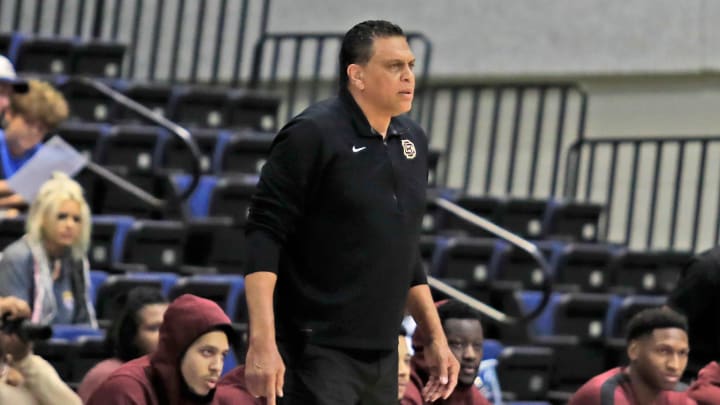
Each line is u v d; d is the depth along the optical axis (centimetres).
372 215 1109
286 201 1107
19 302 1388
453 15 3669
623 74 3512
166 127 2581
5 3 3694
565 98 3247
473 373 1570
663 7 3484
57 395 1390
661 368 1634
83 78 2798
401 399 1537
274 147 1120
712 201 3366
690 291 1716
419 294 1180
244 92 3084
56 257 1983
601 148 3491
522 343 2531
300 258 1118
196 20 3750
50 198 1967
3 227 2197
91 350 1856
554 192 3216
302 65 3738
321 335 1109
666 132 3481
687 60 3447
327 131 1109
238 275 2448
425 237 2753
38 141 2261
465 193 3094
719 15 3431
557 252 2766
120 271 2381
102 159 2700
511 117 3616
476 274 2662
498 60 3625
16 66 3098
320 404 1098
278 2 3772
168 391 1390
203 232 2494
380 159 1120
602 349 2519
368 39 1123
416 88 3634
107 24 3750
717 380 1667
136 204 2650
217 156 2834
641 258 2842
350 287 1109
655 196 3155
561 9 3584
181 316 1387
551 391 2483
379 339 1118
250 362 1081
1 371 1379
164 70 3753
